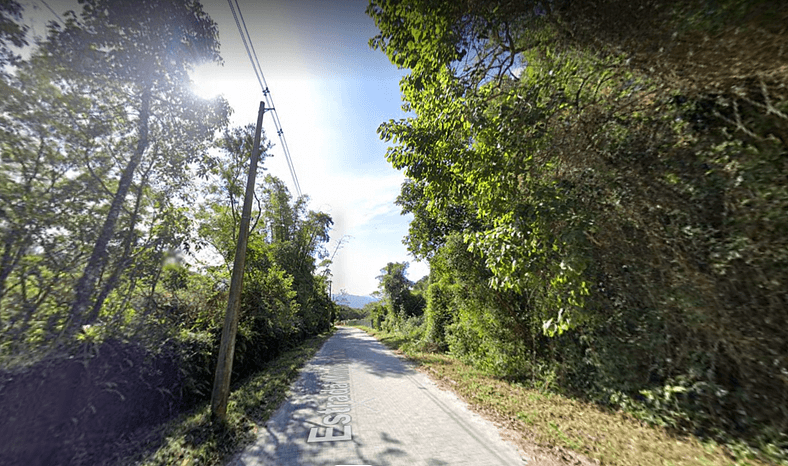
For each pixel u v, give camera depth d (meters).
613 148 4.46
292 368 10.30
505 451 4.05
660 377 4.99
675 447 3.97
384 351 16.20
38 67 4.36
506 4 4.04
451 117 5.43
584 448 4.05
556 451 4.01
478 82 5.34
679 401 4.56
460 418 5.41
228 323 5.76
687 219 4.10
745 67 2.99
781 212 3.20
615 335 5.60
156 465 3.68
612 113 4.39
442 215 12.20
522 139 4.65
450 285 11.07
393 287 31.80
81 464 3.72
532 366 7.62
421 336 16.97
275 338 13.73
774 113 3.15
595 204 4.60
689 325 4.27
